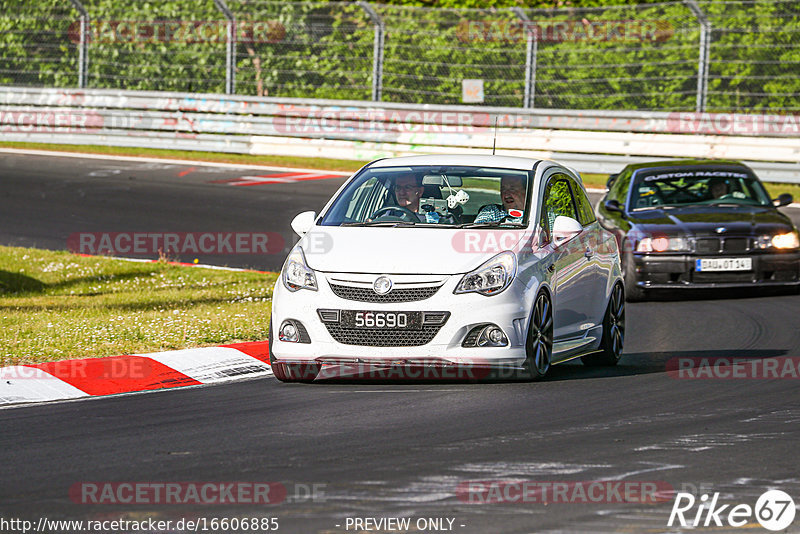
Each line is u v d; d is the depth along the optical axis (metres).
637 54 98.31
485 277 31.95
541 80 100.25
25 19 111.75
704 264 52.16
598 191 89.00
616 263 39.34
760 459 24.41
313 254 32.97
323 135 104.12
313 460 24.20
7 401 31.27
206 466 23.80
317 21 106.56
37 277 55.22
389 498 21.30
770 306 50.62
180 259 62.56
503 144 99.00
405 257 32.19
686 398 31.27
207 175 95.06
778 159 92.25
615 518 20.20
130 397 31.94
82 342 38.50
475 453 24.77
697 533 19.53
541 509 20.67
